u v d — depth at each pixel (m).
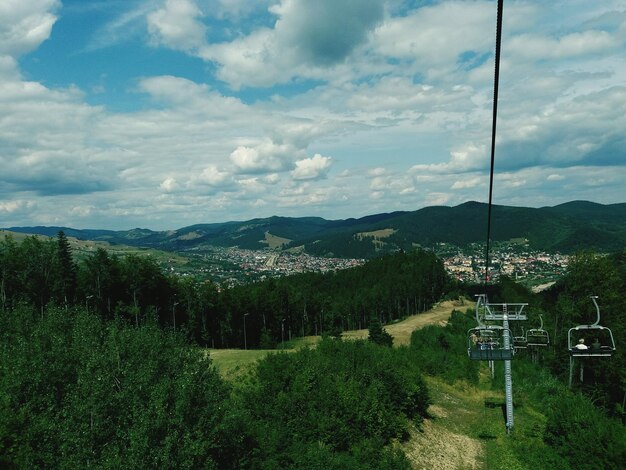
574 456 47.81
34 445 26.86
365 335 149.62
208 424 29.44
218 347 133.50
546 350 90.31
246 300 137.12
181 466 25.34
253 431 36.66
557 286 155.50
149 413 26.70
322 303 174.38
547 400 66.62
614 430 47.66
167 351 37.00
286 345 140.12
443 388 70.00
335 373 51.09
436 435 52.25
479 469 46.75
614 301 74.44
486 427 56.38
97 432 26.34
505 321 49.62
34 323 56.22
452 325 106.56
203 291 127.12
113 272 114.06
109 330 46.16
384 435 46.81
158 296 120.56
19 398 30.95
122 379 31.53
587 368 76.19
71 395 28.98
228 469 32.16
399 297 194.12
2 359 35.81
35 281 105.19
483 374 78.62
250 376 52.75
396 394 51.91
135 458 24.44
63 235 111.69
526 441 52.56
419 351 78.88
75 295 110.88
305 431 42.09
